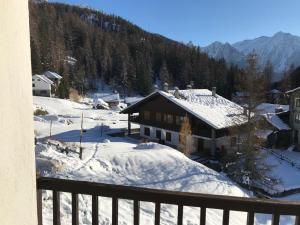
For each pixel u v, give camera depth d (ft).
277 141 101.40
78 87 263.29
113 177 49.49
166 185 48.62
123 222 29.22
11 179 5.86
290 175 76.23
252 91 69.87
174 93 96.12
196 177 52.19
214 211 36.35
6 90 5.68
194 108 88.84
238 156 69.56
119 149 67.62
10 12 5.82
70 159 53.16
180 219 8.50
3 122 5.60
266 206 8.14
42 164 47.37
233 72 259.80
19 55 6.12
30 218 6.59
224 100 100.48
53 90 214.28
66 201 31.09
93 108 183.83
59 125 112.27
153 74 321.73
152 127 98.99
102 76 308.19
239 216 36.94
